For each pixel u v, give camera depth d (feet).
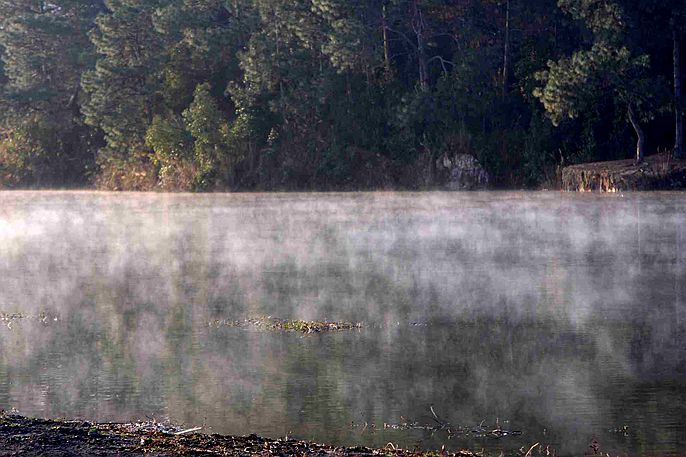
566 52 228.22
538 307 66.69
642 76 202.18
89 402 41.32
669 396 41.70
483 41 239.30
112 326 60.59
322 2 233.96
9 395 42.68
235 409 40.16
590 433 36.47
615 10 196.13
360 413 39.45
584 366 48.01
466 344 53.93
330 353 51.65
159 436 33.40
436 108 230.07
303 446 32.81
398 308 67.05
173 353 51.85
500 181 227.61
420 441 35.58
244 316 64.28
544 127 224.33
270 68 246.88
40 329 59.72
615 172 203.00
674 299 69.62
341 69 233.96
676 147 208.74
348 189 240.73
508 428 37.24
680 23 197.98
